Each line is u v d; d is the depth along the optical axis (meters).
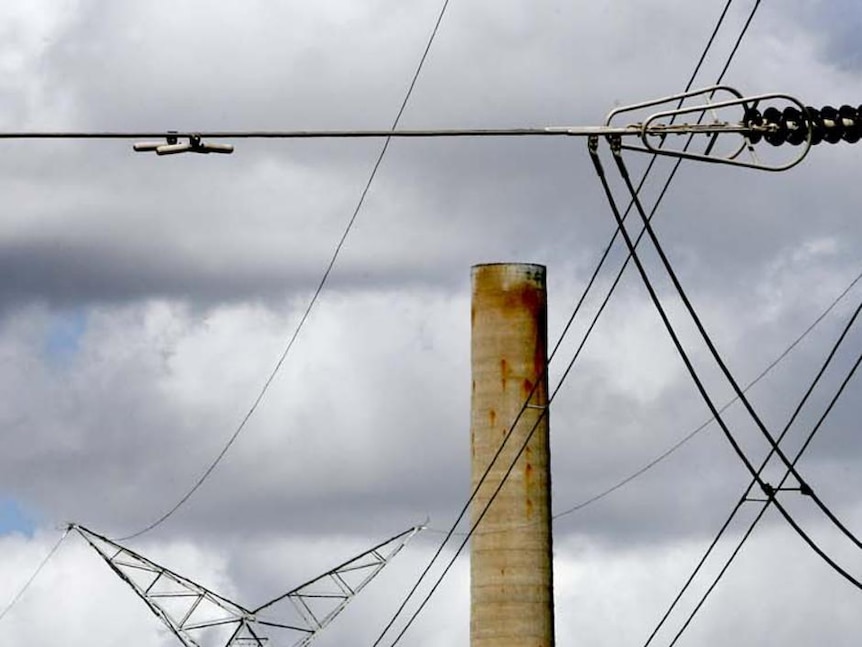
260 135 40.12
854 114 42.09
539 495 79.88
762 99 41.59
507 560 79.38
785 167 42.16
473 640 79.81
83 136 39.97
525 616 79.00
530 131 40.72
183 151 40.12
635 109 41.38
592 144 41.59
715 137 42.66
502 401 80.00
